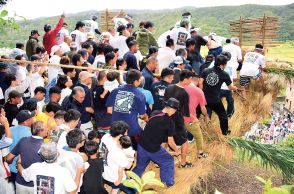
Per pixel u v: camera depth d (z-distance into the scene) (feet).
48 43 33.78
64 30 37.01
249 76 29.45
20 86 23.85
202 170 20.39
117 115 17.79
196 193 20.27
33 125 14.33
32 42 33.65
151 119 17.53
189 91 20.22
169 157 17.81
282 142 49.96
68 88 21.09
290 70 31.04
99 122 19.63
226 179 30.07
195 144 22.61
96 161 14.65
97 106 19.60
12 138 15.39
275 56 40.86
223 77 22.16
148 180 10.85
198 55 30.45
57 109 17.54
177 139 19.13
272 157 23.24
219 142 22.40
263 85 29.60
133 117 17.81
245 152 23.35
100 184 14.47
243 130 26.40
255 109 27.76
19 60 24.08
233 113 27.02
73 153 13.62
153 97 20.83
